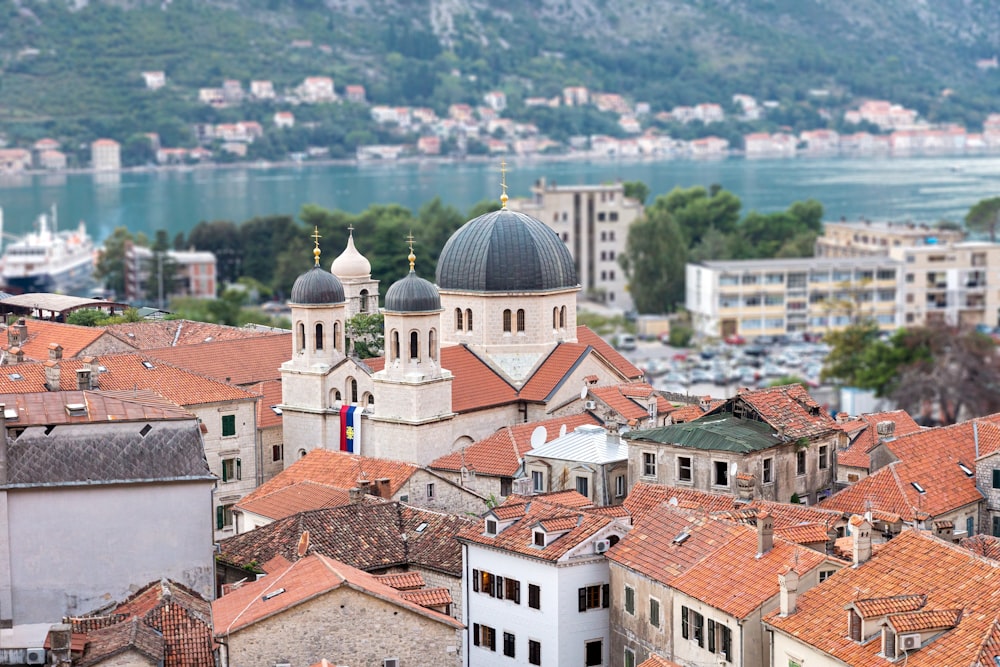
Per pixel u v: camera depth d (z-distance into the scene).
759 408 181.25
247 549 163.12
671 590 140.12
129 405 148.88
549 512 156.75
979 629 117.12
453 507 194.12
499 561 153.75
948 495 176.00
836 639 123.31
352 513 167.88
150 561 142.25
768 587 133.25
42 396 149.62
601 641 150.38
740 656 131.75
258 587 138.00
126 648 122.00
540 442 198.75
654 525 150.62
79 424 142.50
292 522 165.25
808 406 184.00
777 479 175.25
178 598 134.25
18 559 138.38
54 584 139.50
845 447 192.88
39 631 133.00
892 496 173.00
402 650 130.75
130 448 142.88
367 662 129.88
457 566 158.88
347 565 145.12
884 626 119.06
